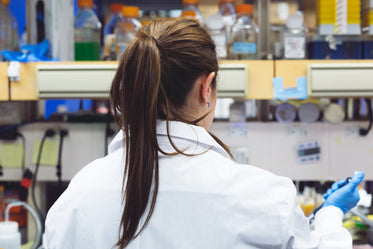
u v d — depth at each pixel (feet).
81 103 6.36
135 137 2.75
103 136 6.25
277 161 6.17
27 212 6.24
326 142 6.16
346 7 5.37
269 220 2.77
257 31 5.99
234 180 2.85
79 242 2.88
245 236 2.75
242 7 5.54
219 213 2.77
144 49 2.69
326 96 5.06
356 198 3.67
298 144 6.15
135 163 2.76
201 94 2.86
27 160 6.30
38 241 5.84
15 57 5.35
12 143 6.28
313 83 5.04
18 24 6.26
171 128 2.91
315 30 5.82
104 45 5.85
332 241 3.14
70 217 2.90
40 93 5.12
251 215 2.77
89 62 5.09
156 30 2.83
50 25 6.23
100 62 5.08
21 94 5.26
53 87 5.10
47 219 2.99
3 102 6.21
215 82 2.96
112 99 2.87
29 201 6.30
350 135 6.15
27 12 6.24
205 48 2.84
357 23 5.39
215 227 2.75
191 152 2.91
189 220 2.77
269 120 6.15
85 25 5.60
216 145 3.00
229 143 6.14
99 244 2.83
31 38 6.29
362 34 5.40
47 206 6.37
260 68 5.17
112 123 6.22
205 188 2.81
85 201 2.90
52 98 5.20
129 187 2.76
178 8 6.42
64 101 6.37
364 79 5.00
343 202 3.65
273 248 2.77
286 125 6.13
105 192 2.88
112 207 2.85
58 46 6.25
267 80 5.19
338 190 3.71
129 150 2.80
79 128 6.25
